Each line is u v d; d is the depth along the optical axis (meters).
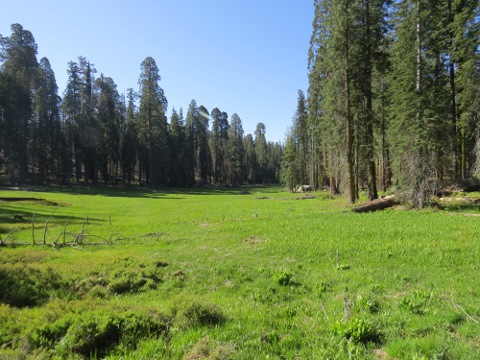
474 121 25.94
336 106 26.22
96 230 17.84
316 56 35.84
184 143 92.62
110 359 4.20
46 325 4.77
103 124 69.75
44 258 11.02
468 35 22.17
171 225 19.48
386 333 4.95
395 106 24.38
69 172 68.88
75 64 65.56
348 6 24.12
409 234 12.63
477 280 7.55
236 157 103.75
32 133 60.88
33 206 29.72
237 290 7.90
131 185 72.06
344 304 5.77
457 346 4.36
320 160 52.59
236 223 18.33
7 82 53.69
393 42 28.62
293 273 8.86
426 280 7.79
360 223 15.79
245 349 4.54
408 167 21.39
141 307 5.98
